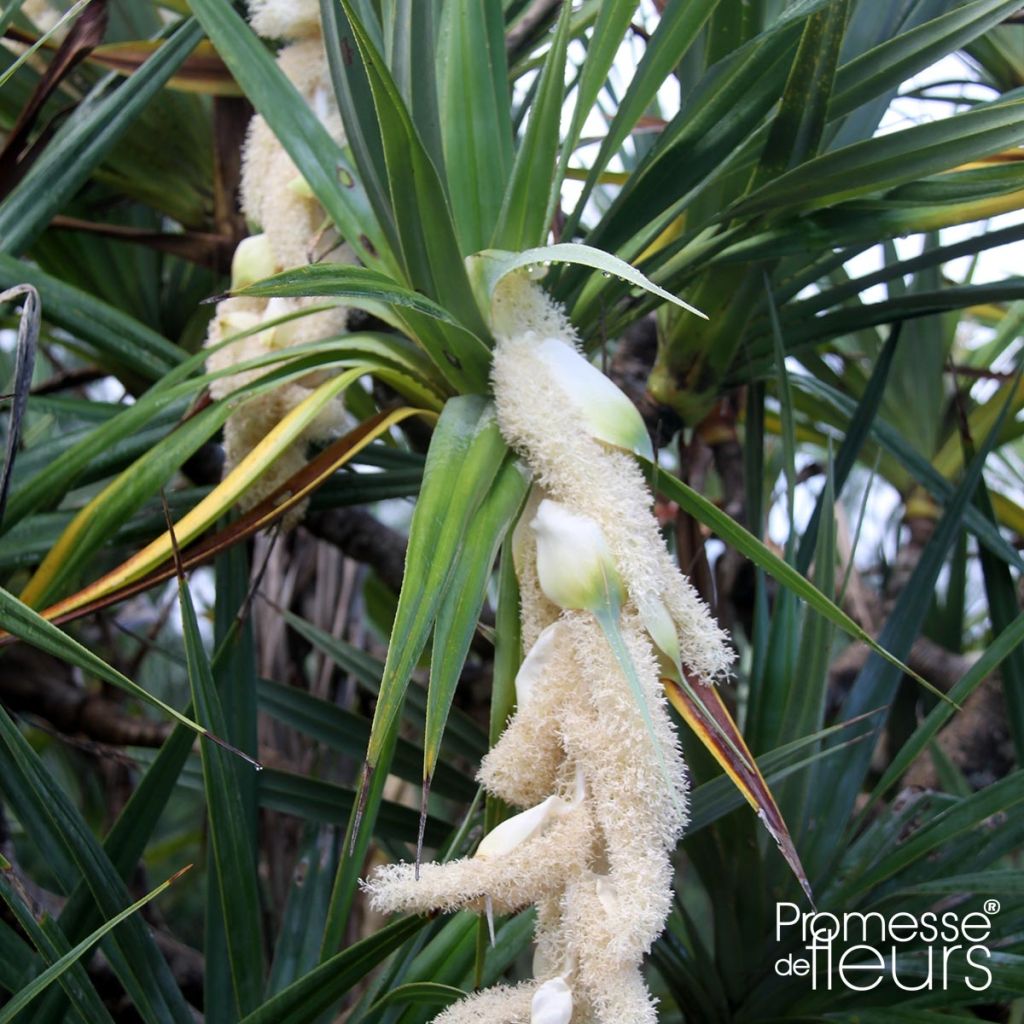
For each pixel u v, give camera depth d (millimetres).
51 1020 724
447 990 681
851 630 667
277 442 758
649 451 689
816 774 1004
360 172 761
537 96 724
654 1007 594
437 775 1129
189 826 2023
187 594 719
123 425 785
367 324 1041
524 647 676
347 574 1529
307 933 997
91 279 1288
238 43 868
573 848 609
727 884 988
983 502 1114
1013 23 1249
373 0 891
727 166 896
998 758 1287
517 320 743
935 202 907
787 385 974
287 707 1124
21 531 887
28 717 1268
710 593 993
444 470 664
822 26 803
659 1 1151
